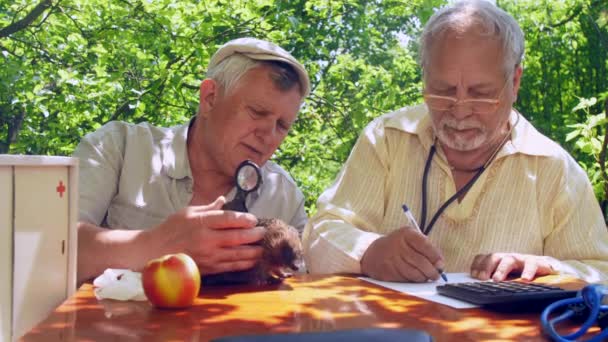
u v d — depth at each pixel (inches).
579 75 307.3
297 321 50.1
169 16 261.6
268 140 90.7
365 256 76.7
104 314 51.6
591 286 47.8
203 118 96.7
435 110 90.9
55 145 301.3
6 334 54.6
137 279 59.2
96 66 266.2
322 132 359.3
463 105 88.2
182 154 98.0
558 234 96.8
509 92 90.7
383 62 399.2
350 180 101.4
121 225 96.5
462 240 96.4
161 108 292.4
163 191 97.2
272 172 103.7
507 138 97.6
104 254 71.5
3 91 253.8
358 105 314.0
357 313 53.1
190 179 97.7
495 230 95.7
